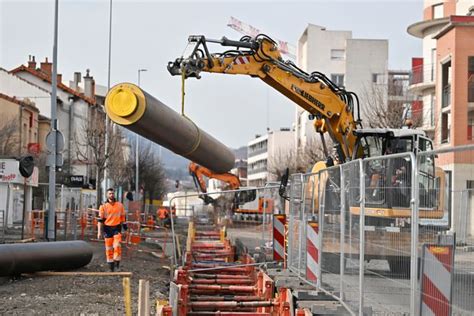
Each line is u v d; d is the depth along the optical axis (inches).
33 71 3149.6
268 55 797.2
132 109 608.1
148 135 647.8
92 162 2736.2
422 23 2488.9
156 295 720.3
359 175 441.1
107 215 901.8
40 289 722.8
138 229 1505.9
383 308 397.4
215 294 717.9
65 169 2652.6
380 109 2127.2
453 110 1878.7
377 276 409.4
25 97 2785.4
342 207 488.4
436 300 319.3
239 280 770.2
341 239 489.1
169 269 945.5
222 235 1243.2
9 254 764.6
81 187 2301.9
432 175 411.2
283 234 812.6
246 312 610.9
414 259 345.1
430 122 2203.5
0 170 1581.0
